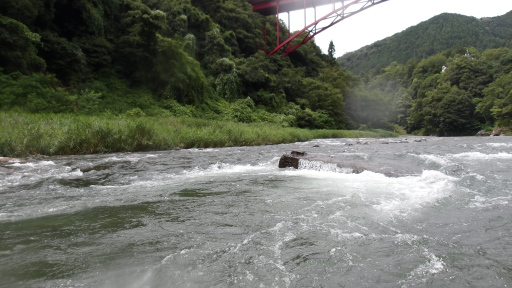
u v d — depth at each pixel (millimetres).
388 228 3027
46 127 10438
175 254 2469
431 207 3729
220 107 29938
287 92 42188
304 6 42781
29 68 17891
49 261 2350
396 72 93312
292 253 2482
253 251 2521
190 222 3250
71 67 21312
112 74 24281
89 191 4816
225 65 34000
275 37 53656
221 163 8156
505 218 3309
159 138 12195
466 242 2693
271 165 7941
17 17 18422
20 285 2012
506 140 18219
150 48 25125
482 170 6234
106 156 9508
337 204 3859
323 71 55719
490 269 2219
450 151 10625
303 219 3297
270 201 4070
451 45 134125
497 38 124750
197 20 36312
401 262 2326
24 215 3533
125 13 27734
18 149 8680
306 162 7195
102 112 19000
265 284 2039
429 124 56062
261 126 24000
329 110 42781
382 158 8664
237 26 44375
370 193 4461
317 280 2088
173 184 5379
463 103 50125
